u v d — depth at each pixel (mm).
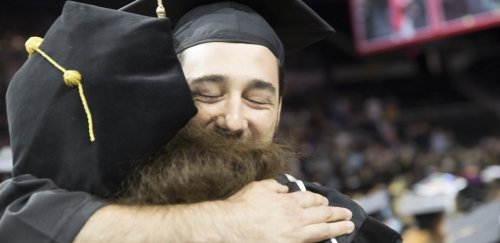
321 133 11258
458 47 14758
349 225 1033
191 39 1123
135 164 962
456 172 7234
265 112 1110
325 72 15164
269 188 1011
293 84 14508
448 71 15586
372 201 4492
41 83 1016
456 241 3541
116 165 953
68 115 977
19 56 9945
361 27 9305
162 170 966
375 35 9172
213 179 969
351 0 9375
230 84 1076
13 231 938
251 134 1099
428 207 3662
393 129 12719
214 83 1074
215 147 1003
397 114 14391
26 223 937
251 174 1011
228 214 952
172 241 920
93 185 958
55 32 1060
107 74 974
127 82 971
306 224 979
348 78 15617
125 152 952
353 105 13906
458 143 13805
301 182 1122
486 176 5730
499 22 8125
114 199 979
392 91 15586
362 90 15469
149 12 1313
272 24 1351
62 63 1006
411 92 15523
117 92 967
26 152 1002
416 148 11578
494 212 3645
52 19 11953
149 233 921
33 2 11727
